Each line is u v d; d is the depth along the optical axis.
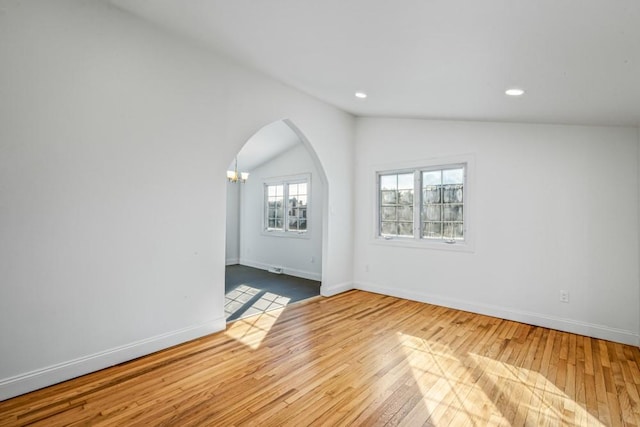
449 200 4.28
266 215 7.14
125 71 2.64
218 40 2.92
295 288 5.23
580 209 3.32
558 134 3.44
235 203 7.70
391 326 3.48
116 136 2.60
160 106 2.86
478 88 2.66
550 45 1.69
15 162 2.14
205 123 3.18
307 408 2.02
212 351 2.85
